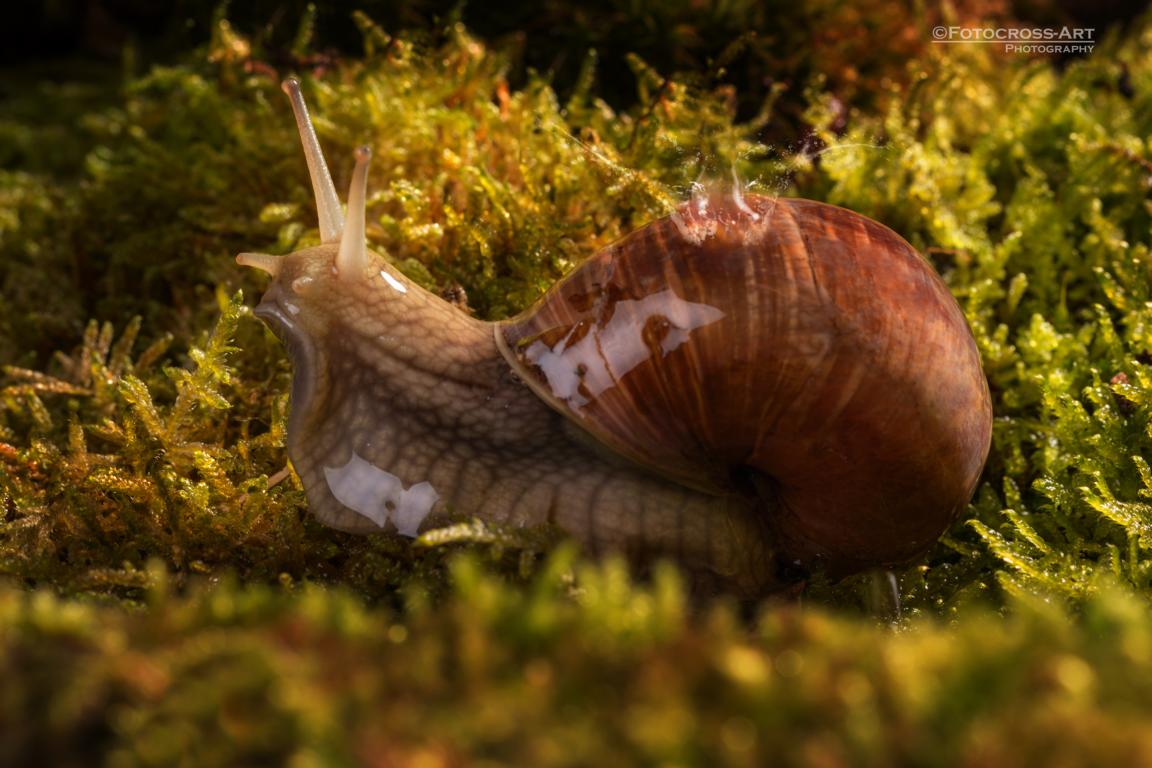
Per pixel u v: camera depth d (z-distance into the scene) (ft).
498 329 0.67
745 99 0.93
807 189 0.83
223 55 0.90
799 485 0.64
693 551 0.64
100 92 1.21
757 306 0.62
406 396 0.65
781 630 0.52
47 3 1.37
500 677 0.50
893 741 0.48
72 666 0.51
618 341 0.64
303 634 0.51
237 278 0.80
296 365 0.65
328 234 0.68
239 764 0.49
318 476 0.65
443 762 0.48
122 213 0.87
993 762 0.48
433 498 0.64
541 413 0.65
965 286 0.78
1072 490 0.67
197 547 0.66
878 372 0.62
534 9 0.96
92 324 0.77
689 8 0.94
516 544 0.61
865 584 0.66
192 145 0.89
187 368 0.76
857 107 0.94
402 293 0.67
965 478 0.64
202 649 0.51
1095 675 0.49
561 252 0.75
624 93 0.94
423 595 0.59
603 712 0.49
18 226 0.91
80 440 0.69
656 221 0.65
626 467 0.65
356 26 0.95
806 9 0.95
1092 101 0.95
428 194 0.79
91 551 0.66
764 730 0.49
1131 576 0.63
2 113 1.18
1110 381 0.72
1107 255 0.79
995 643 0.50
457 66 0.87
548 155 0.80
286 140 0.85
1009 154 0.87
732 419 0.63
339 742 0.49
